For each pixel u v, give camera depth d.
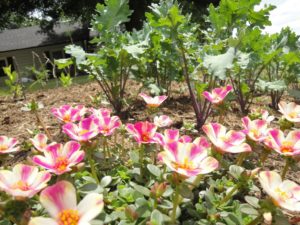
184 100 0.67
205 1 3.36
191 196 0.19
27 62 3.90
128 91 0.76
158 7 0.60
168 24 0.51
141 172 0.27
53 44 3.88
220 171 0.30
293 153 0.22
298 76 0.71
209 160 0.18
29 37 4.10
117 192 0.26
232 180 0.29
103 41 0.59
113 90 0.57
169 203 0.22
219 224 0.22
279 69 0.71
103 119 0.26
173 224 0.20
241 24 0.58
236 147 0.21
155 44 0.60
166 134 0.24
